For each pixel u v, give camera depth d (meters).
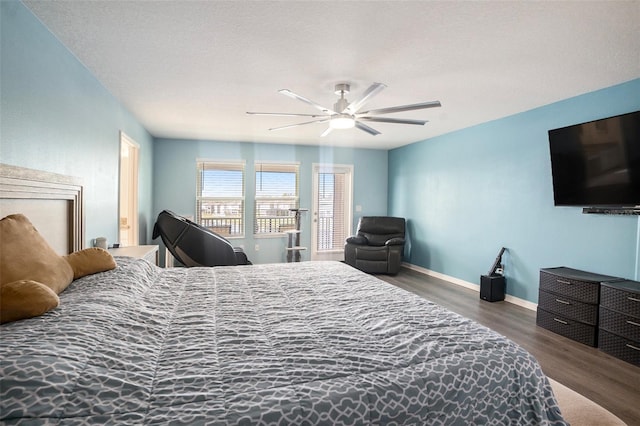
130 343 1.22
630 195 2.96
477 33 2.20
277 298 1.96
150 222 5.73
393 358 1.26
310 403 0.99
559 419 1.29
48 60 2.16
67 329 1.14
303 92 3.41
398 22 2.08
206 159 6.23
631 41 2.28
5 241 1.39
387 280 5.46
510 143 4.29
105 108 3.28
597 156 3.18
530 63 2.66
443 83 3.12
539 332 3.31
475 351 1.34
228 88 3.31
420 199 6.18
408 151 6.56
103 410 0.89
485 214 4.69
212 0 1.86
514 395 1.28
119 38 2.29
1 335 1.05
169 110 4.12
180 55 2.57
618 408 2.11
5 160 1.72
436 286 5.08
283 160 6.63
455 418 1.16
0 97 1.68
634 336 2.66
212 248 4.55
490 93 3.40
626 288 2.73
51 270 1.51
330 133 5.52
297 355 1.25
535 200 3.96
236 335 1.41
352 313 1.74
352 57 2.58
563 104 3.61
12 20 1.77
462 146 5.12
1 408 0.82
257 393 1.01
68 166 2.45
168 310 1.68
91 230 2.90
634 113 2.87
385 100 3.64
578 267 3.49
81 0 1.85
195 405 0.94
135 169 4.66
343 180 7.14
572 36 2.22
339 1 1.87
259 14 2.00
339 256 7.13
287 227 6.75
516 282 4.20
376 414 1.04
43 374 0.90
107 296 1.54
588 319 3.01
